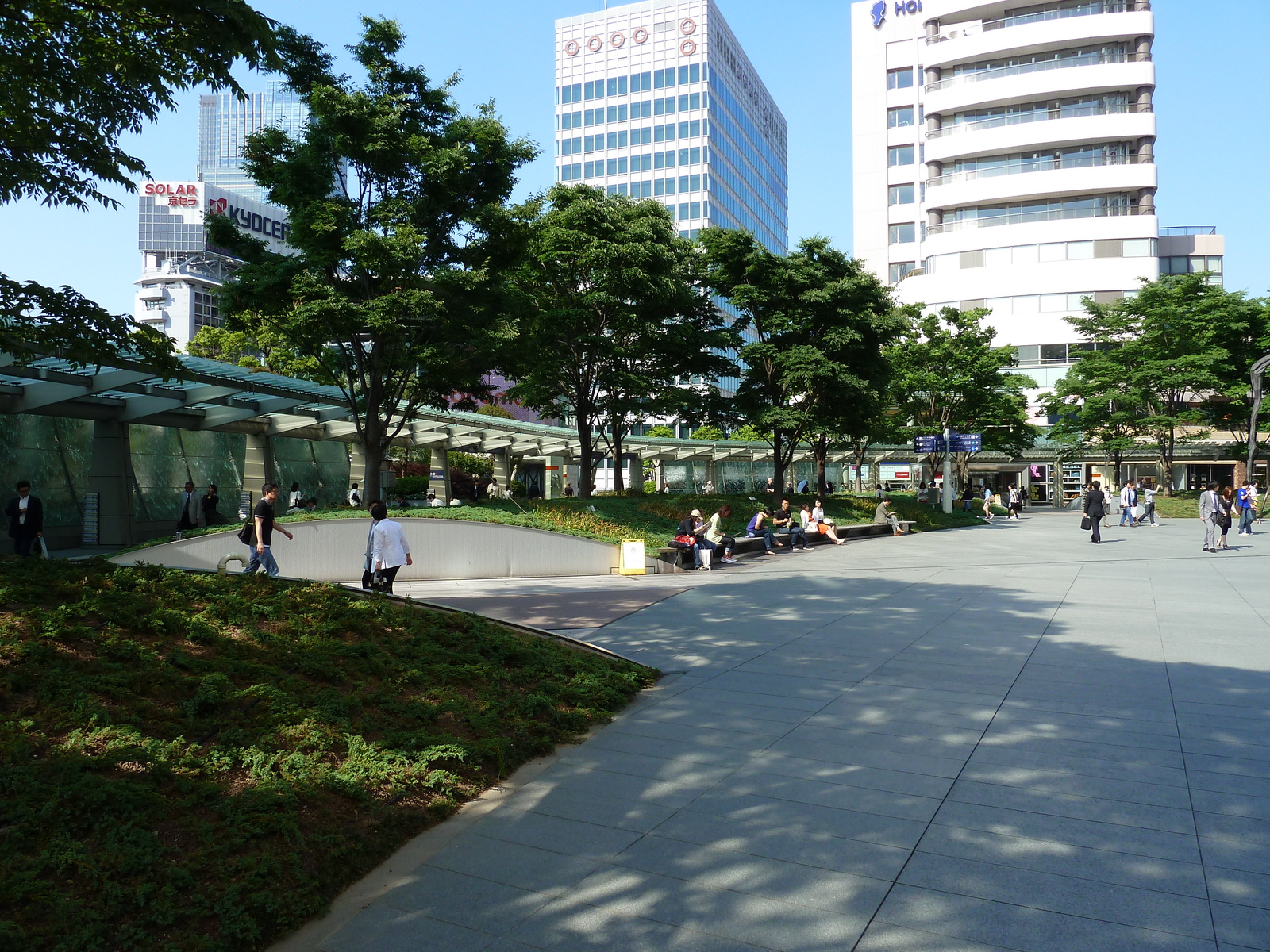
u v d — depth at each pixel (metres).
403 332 16.95
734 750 5.93
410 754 5.25
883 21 65.19
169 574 7.29
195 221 134.00
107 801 3.88
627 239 22.92
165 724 4.80
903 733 6.25
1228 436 52.44
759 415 28.08
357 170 17.39
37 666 4.99
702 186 84.12
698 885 3.94
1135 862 4.09
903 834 4.47
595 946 3.41
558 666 7.69
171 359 7.96
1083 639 9.80
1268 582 14.85
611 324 24.02
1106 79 53.41
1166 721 6.46
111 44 7.18
